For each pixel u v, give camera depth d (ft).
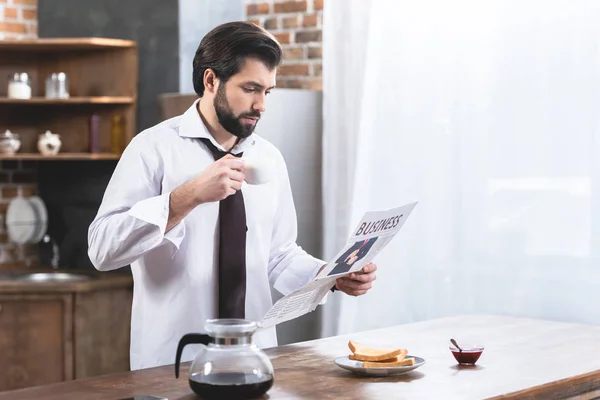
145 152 9.73
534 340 10.41
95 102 17.75
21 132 18.90
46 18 18.81
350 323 15.89
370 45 15.66
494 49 14.26
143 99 17.97
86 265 18.69
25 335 16.40
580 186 13.48
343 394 7.68
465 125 14.60
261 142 10.46
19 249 19.12
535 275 13.92
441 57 14.88
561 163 13.64
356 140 16.05
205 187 8.67
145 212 8.70
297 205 16.61
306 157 16.70
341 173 16.34
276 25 18.07
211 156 9.95
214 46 9.41
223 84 9.41
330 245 16.49
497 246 14.30
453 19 14.71
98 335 16.75
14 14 18.94
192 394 7.69
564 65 13.58
